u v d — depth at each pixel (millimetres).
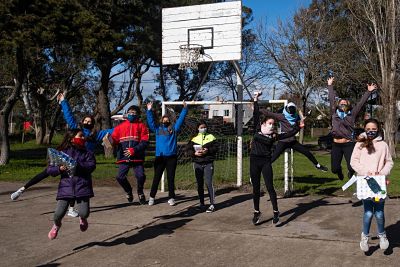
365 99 9078
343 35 31328
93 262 5855
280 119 9867
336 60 30703
